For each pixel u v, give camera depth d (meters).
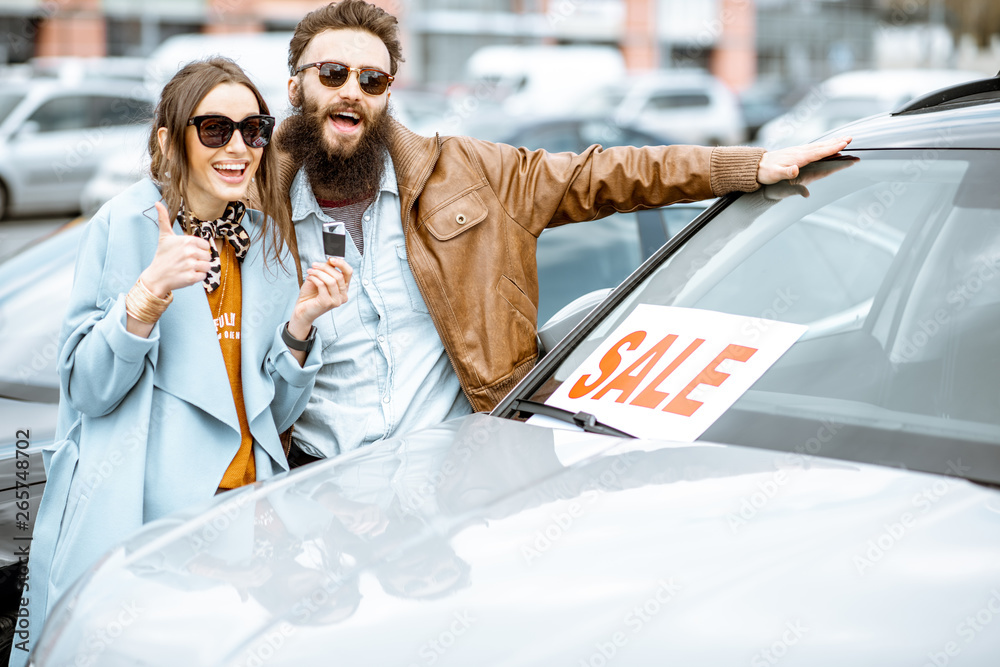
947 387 1.77
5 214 12.75
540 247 3.59
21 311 3.48
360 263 2.60
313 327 2.35
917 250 1.99
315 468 1.89
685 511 1.49
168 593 1.52
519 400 2.07
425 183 2.60
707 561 1.37
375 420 2.56
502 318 2.61
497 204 2.65
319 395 2.61
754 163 2.35
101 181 11.82
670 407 1.87
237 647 1.37
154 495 2.20
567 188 2.68
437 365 2.66
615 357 2.06
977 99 2.28
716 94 17.83
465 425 2.01
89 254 2.22
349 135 2.54
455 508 1.61
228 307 2.33
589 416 1.91
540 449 1.80
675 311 2.12
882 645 1.24
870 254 2.04
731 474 1.58
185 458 2.21
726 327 2.03
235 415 2.26
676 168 2.54
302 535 1.60
